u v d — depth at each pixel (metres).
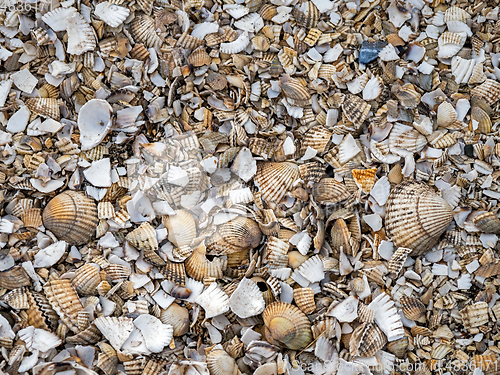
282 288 0.32
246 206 0.33
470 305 0.32
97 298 0.31
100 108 0.33
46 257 0.31
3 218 0.32
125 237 0.32
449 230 0.33
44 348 0.30
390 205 0.33
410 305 0.32
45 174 0.32
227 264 0.32
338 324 0.31
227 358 0.30
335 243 0.33
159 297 0.31
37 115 0.33
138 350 0.30
